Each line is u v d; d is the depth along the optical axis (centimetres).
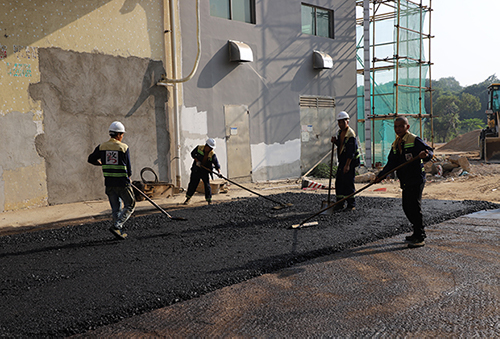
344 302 368
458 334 304
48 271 473
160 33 1144
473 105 12638
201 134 1241
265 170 1434
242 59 1272
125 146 609
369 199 944
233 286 418
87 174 1026
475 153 2945
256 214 793
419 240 545
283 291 400
